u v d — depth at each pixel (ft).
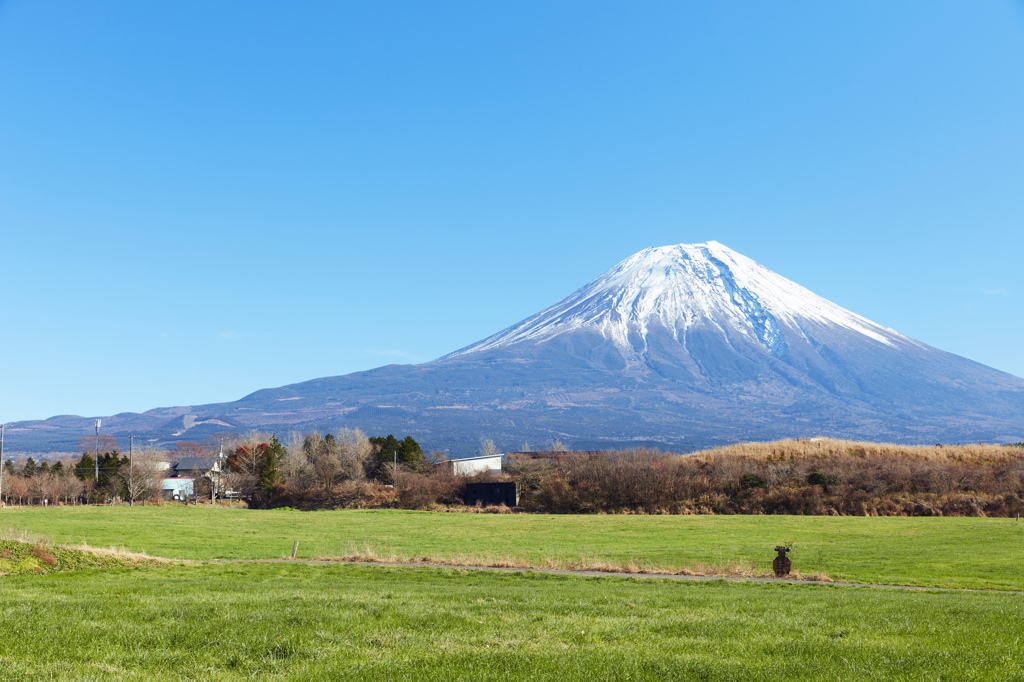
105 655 40.14
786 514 245.24
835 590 91.20
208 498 393.50
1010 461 294.87
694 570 113.91
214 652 41.11
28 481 360.69
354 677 36.70
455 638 45.06
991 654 41.68
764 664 39.65
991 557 137.49
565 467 313.32
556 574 107.86
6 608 52.54
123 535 173.06
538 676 36.99
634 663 39.40
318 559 129.18
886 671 38.50
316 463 345.92
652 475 280.72
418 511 277.64
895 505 244.83
